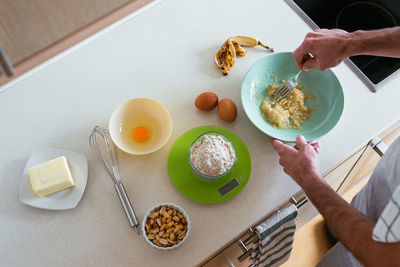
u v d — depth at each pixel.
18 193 0.91
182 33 1.12
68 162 0.93
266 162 0.97
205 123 1.01
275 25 1.15
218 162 0.87
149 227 0.86
